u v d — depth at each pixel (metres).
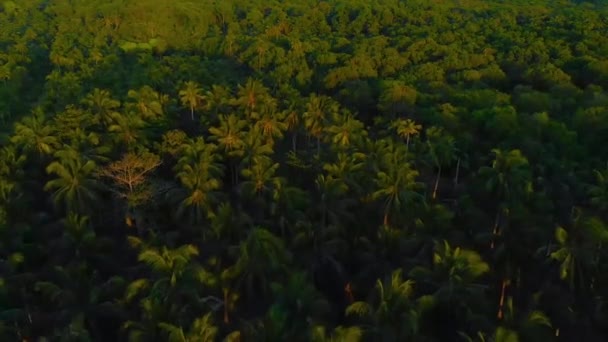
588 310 50.88
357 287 53.47
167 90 99.31
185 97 88.38
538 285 53.91
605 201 57.84
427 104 90.75
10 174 67.38
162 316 42.31
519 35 125.69
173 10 159.38
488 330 43.97
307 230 55.38
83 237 53.50
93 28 149.50
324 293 54.66
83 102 87.06
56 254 55.03
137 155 66.94
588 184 64.62
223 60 122.88
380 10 157.25
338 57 115.06
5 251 55.03
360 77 105.31
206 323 40.28
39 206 67.75
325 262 55.47
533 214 58.81
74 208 61.59
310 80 106.12
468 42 122.19
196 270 45.69
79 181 61.78
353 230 59.66
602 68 98.81
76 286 48.19
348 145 73.00
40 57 126.81
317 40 128.75
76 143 72.19
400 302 42.22
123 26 147.62
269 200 61.88
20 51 125.75
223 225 55.56
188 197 59.72
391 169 62.28
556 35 124.81
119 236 63.31
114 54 122.94
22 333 46.66
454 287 44.84
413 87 96.00
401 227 58.47
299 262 54.34
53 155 72.62
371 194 61.31
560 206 63.50
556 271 53.75
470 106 88.94
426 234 55.81
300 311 45.88
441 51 116.25
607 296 50.97
